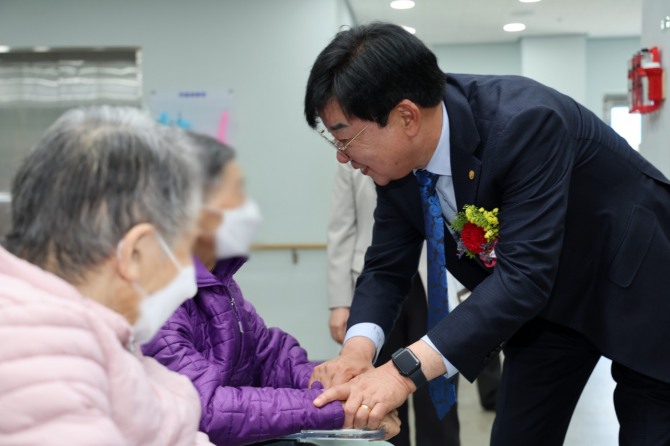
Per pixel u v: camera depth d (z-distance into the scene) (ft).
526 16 26.86
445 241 5.99
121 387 2.76
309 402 4.82
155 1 16.90
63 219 2.82
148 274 2.97
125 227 2.85
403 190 5.82
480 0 24.03
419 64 4.79
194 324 5.12
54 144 2.87
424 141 5.08
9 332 2.52
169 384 3.50
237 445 4.72
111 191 2.82
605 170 5.41
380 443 5.19
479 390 13.50
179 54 16.94
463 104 5.18
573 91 30.91
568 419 6.40
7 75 17.43
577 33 30.42
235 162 3.18
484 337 5.01
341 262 9.49
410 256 6.35
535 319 6.06
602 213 5.43
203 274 5.02
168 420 3.15
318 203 16.92
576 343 6.03
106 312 2.83
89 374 2.61
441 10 25.34
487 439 11.94
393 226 6.29
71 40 17.11
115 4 16.96
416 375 5.01
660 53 12.48
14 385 2.48
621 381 5.81
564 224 5.22
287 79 16.85
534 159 4.96
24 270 2.77
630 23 28.37
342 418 4.85
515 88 5.26
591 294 5.60
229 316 5.22
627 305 5.46
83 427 2.52
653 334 5.43
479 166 5.14
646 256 5.42
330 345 17.12
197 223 3.09
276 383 5.74
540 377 6.17
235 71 16.89
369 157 5.04
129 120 2.99
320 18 16.75
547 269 4.97
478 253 5.48
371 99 4.75
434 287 5.79
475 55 32.55
